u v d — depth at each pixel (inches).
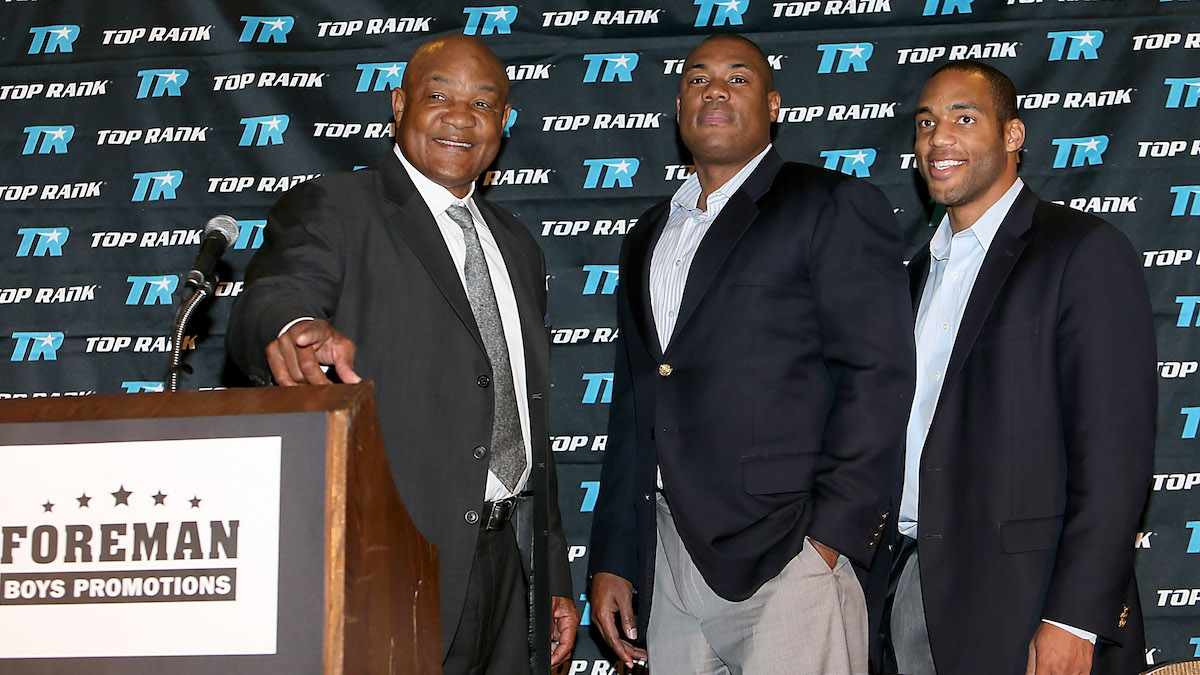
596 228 123.3
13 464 50.4
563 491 122.3
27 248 125.6
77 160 126.3
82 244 125.3
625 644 103.2
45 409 51.2
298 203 85.4
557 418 122.6
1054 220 91.7
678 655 95.0
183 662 48.1
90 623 49.0
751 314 91.1
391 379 81.2
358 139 124.6
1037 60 120.0
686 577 93.2
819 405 91.1
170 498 49.4
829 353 90.4
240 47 126.4
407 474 79.4
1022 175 119.2
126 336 124.4
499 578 86.0
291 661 47.4
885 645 99.8
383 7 125.9
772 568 86.1
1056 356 87.7
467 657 83.2
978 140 93.7
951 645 85.6
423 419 80.9
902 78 121.5
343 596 47.6
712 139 97.5
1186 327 116.8
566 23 124.8
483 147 92.0
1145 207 117.7
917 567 94.3
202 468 49.4
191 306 65.6
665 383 93.4
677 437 91.7
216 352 123.7
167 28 127.2
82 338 124.4
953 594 86.4
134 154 126.0
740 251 93.2
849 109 121.6
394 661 53.1
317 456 48.7
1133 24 119.4
